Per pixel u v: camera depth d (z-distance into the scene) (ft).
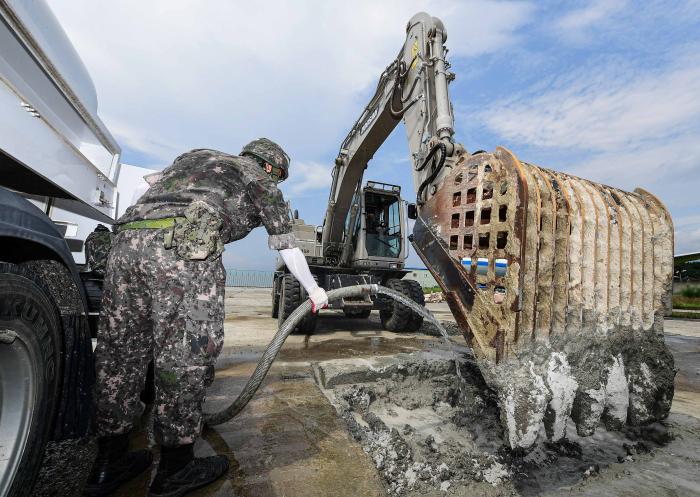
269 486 4.27
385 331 18.69
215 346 4.08
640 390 6.56
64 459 4.84
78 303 4.50
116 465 4.14
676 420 7.52
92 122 6.53
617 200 7.37
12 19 3.90
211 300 4.11
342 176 19.39
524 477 5.21
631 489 4.93
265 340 14.78
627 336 6.66
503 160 6.12
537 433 5.16
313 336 16.33
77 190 6.19
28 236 3.49
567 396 5.50
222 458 4.59
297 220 22.89
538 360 5.60
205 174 4.50
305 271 5.01
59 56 5.07
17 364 3.30
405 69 12.78
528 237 5.69
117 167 8.22
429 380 9.42
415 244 8.56
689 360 14.12
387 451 5.62
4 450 3.20
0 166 4.70
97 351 4.15
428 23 11.86
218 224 4.13
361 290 5.92
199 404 3.99
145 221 4.11
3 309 3.01
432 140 9.64
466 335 6.48
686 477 5.28
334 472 4.67
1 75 3.84
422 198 9.53
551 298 5.82
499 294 5.91
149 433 5.53
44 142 4.95
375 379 9.09
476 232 6.56
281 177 5.87
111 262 4.18
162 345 3.89
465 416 7.35
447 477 5.03
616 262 6.70
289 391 7.88
